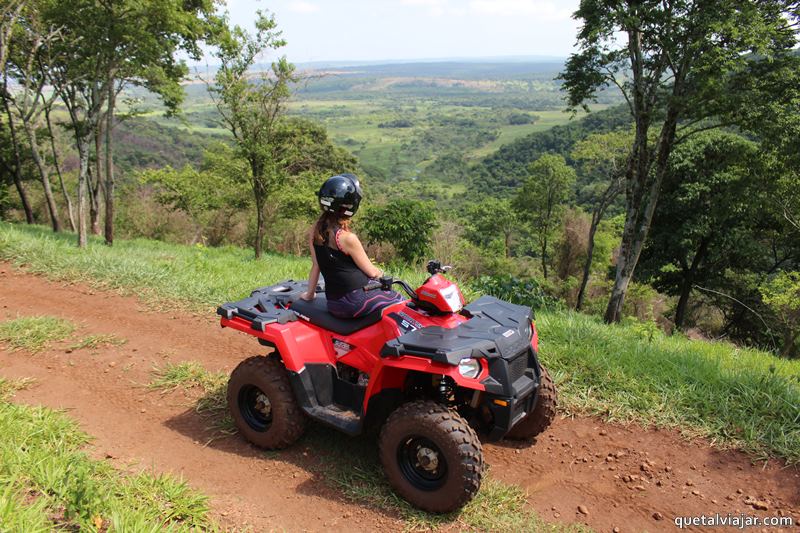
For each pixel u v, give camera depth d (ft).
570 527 11.98
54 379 18.35
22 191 92.99
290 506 12.39
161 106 77.61
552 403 14.71
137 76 59.06
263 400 14.66
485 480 13.47
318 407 14.05
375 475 13.48
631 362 19.04
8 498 10.31
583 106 58.95
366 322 13.87
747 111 47.75
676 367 18.58
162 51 49.49
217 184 97.14
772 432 14.94
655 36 49.52
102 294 27.35
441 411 11.82
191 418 16.25
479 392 12.83
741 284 93.86
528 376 13.65
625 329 26.94
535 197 138.62
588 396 17.46
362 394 13.96
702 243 90.74
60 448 13.03
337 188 13.17
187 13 48.98
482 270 127.65
